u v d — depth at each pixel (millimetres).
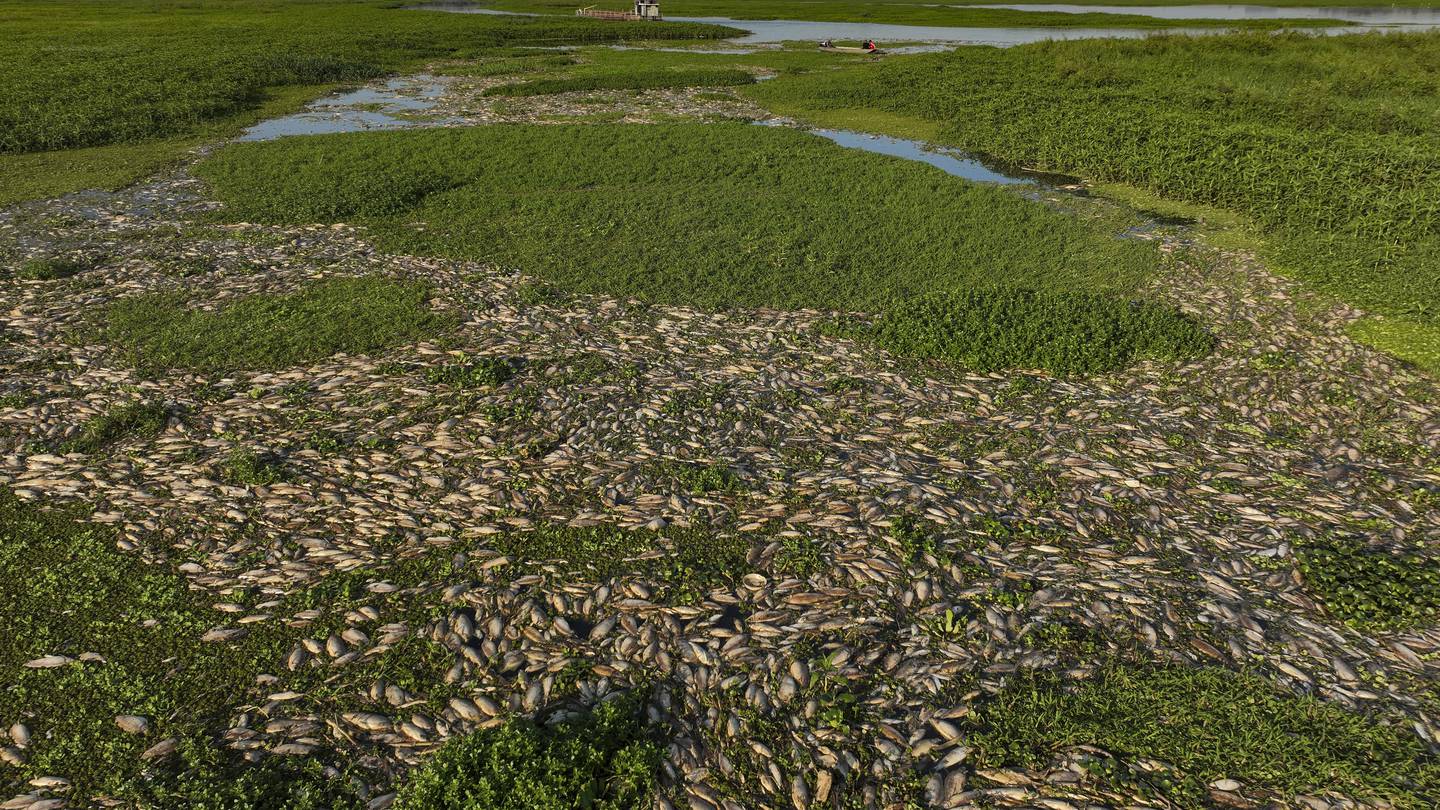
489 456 12320
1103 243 22359
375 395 13883
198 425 12922
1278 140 28047
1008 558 10414
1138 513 11391
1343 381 15055
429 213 24641
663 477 11930
